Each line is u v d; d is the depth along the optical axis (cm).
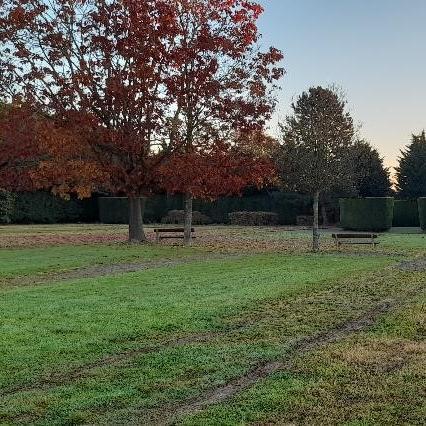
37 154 2445
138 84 2197
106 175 2298
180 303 1016
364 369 636
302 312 953
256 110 2284
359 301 1048
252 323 876
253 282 1267
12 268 1588
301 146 2452
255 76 2319
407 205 3997
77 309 965
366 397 551
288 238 2827
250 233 3253
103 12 2275
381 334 795
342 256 1875
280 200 4481
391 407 523
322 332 822
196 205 4709
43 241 2638
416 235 2953
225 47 2228
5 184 2639
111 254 1964
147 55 2191
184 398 559
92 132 2206
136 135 2217
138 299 1058
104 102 2259
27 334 795
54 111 2341
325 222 4247
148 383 600
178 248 2211
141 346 746
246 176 2278
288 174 3142
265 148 3181
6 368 655
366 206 3459
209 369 645
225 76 2298
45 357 694
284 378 609
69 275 1484
